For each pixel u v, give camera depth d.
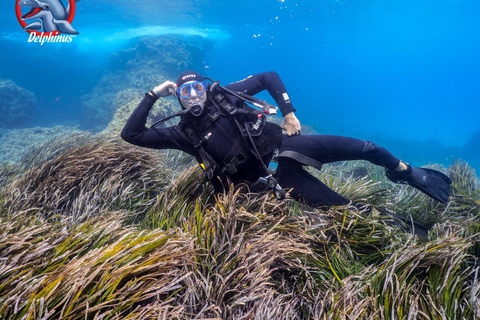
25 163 5.04
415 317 1.54
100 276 1.56
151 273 1.67
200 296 1.79
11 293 1.37
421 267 1.93
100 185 3.20
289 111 2.70
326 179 3.69
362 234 2.50
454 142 27.64
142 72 19.94
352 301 1.72
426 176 3.00
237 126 2.46
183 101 2.41
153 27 29.70
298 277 2.16
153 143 2.57
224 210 2.31
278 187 2.45
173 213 2.67
